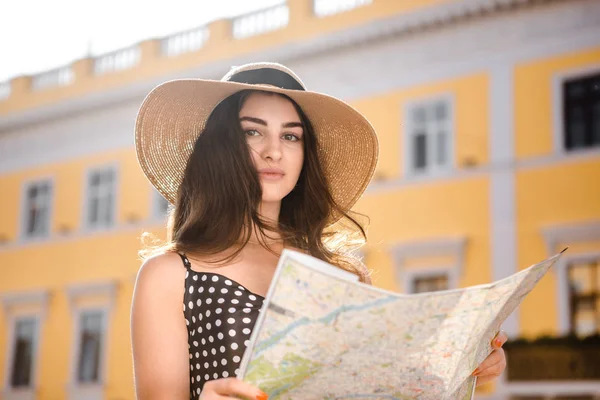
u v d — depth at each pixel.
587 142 12.98
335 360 1.51
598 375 11.44
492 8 13.55
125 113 17.98
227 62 16.89
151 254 1.97
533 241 13.01
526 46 13.45
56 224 18.58
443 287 13.61
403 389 1.59
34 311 18.47
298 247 2.16
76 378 17.48
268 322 1.46
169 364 1.77
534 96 13.30
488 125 13.59
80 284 17.77
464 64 13.91
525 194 13.16
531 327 12.69
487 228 13.37
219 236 1.92
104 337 17.30
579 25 13.07
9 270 19.14
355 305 1.45
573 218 12.74
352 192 2.39
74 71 19.02
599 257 12.52
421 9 14.12
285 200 2.26
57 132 18.95
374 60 14.76
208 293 1.82
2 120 19.48
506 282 1.53
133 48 18.39
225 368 1.76
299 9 15.98
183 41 17.91
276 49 15.83
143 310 1.80
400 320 1.48
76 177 18.48
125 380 16.78
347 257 2.30
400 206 14.12
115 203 17.78
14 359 18.52
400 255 13.92
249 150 2.00
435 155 14.02
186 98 2.10
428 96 14.15
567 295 12.55
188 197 2.04
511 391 11.98
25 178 19.31
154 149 2.20
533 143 13.23
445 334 1.54
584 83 13.07
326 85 15.26
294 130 2.07
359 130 2.29
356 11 15.09
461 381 1.70
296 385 1.54
